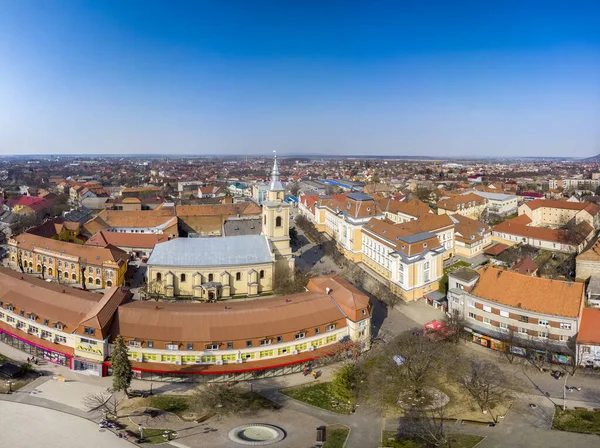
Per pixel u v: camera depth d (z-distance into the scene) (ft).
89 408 286.25
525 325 355.77
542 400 294.05
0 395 298.76
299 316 348.79
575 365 328.08
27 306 360.28
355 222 606.96
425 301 471.62
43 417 276.21
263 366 322.34
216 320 334.44
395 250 495.82
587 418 273.75
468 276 412.57
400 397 300.81
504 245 647.56
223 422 274.77
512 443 252.21
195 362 322.75
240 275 480.23
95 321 321.52
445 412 284.61
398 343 359.05
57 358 342.23
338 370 324.19
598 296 418.72
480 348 367.04
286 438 258.98
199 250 481.05
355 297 366.63
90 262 510.58
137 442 254.06
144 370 317.42
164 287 470.80
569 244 612.29
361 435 263.08
